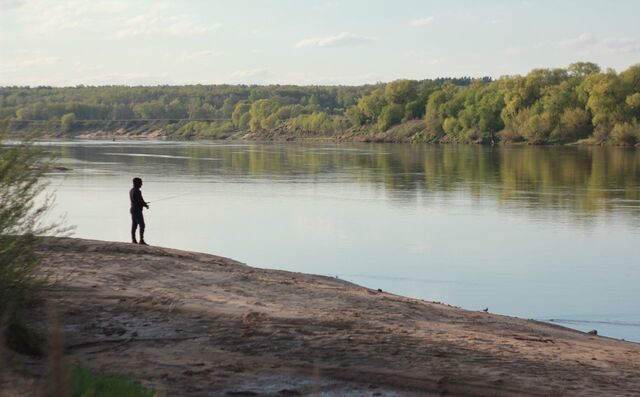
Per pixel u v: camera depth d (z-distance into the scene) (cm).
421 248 2914
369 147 13125
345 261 2639
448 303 1992
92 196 4650
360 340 1141
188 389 883
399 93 17638
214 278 1638
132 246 1959
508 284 2252
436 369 1005
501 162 8294
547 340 1323
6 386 748
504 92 13812
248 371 966
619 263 2595
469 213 4000
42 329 1020
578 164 7800
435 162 8375
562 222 3638
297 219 3753
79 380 750
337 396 891
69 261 1639
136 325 1153
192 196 4794
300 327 1205
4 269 977
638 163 7862
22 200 1007
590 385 985
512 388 941
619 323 1766
